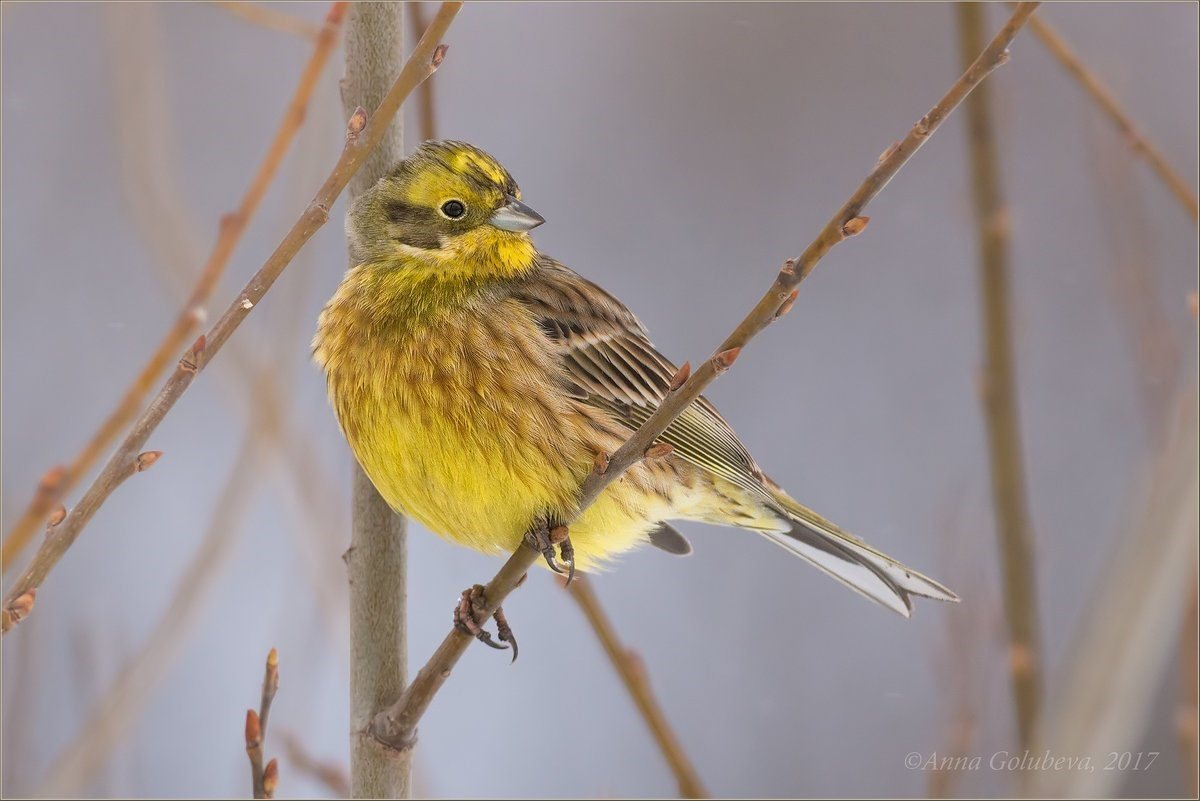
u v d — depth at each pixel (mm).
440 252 8953
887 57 17750
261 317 9461
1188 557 5844
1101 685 5801
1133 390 15812
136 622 13031
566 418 8781
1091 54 16344
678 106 17750
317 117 9234
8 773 8383
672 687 14055
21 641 8641
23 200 15164
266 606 13406
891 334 16531
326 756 11359
